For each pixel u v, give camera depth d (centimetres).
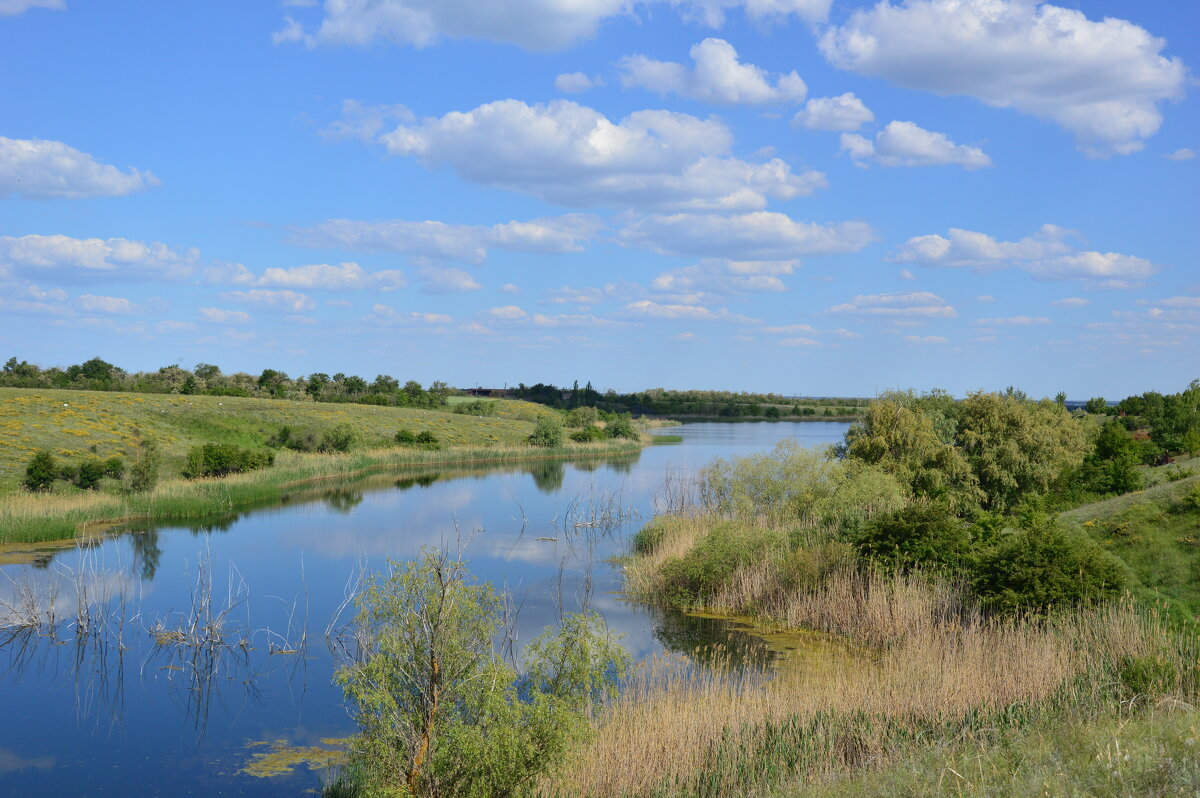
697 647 1927
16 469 4578
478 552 3138
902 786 942
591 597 2445
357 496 4803
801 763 1174
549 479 5872
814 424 17200
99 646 1969
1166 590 1828
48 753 1411
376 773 975
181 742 1454
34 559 2880
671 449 9050
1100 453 4012
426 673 981
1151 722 1005
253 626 2130
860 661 1797
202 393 9544
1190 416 4675
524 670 1568
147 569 2777
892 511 2359
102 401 6788
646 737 1225
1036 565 1784
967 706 1323
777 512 3041
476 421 10106
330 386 11556
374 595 1009
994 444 3469
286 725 1532
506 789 957
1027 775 896
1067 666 1422
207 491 4306
